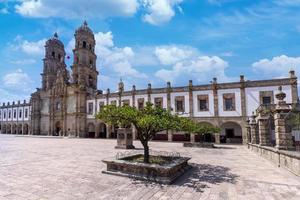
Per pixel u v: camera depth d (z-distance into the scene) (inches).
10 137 1920.5
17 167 491.5
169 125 429.4
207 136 1486.2
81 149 895.7
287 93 1252.5
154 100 1672.0
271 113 733.3
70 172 440.5
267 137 734.5
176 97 1589.6
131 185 348.2
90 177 398.9
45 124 2388.0
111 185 348.2
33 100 2471.7
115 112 442.6
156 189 328.2
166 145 1180.5
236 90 1398.9
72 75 2202.3
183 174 429.7
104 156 673.6
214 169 482.0
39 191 317.7
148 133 449.7
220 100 1438.2
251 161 602.5
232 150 934.4
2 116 2997.0
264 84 1321.4
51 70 2497.5
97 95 2009.1
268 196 297.9
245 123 1343.5
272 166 522.3
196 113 1499.8
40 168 480.4
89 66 2226.9
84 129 2033.7
